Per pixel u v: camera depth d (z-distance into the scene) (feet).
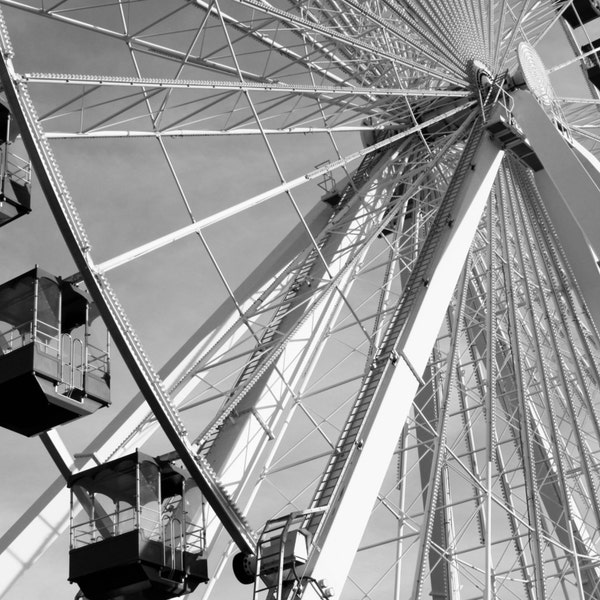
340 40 77.36
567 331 86.28
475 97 90.84
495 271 90.33
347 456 61.87
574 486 92.32
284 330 77.05
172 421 57.16
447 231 76.02
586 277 86.02
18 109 52.75
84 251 53.72
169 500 62.49
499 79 92.53
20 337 56.75
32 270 57.67
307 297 74.13
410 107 85.92
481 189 80.64
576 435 84.84
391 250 83.76
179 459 61.98
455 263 74.33
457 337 78.74
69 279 59.31
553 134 84.69
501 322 91.35
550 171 84.33
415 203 90.53
